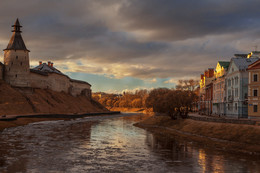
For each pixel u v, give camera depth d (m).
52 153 31.84
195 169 25.73
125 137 48.22
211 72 103.12
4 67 113.94
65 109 122.25
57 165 26.36
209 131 46.00
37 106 103.88
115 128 66.25
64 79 161.00
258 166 26.89
